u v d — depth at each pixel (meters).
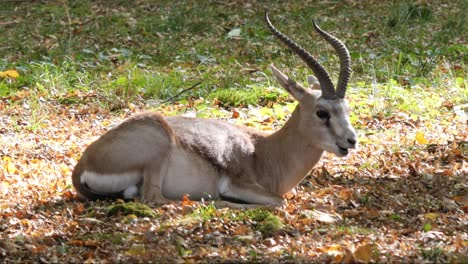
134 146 11.39
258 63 22.14
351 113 17.00
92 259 9.14
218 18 26.36
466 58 22.28
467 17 26.41
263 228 10.23
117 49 23.27
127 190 11.57
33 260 9.21
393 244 9.66
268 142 12.09
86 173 11.47
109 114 17.67
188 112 17.22
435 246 9.45
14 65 21.45
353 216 11.06
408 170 13.41
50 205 11.38
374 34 24.70
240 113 17.19
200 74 20.58
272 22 25.92
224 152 11.71
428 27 25.56
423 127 16.48
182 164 11.49
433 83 19.61
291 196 12.16
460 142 14.90
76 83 19.75
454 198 11.96
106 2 28.05
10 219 10.57
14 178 12.68
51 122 16.94
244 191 11.61
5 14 26.88
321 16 26.58
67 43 23.08
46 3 28.09
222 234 9.98
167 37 24.45
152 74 20.16
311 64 11.61
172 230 10.00
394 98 18.03
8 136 15.88
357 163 13.91
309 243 9.70
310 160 11.88
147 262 9.00
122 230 10.15
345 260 8.88
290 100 18.36
